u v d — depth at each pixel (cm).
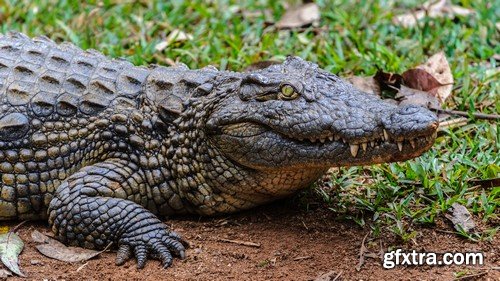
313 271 759
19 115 849
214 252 793
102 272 770
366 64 1127
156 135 844
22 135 846
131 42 1210
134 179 840
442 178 891
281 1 1336
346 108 766
